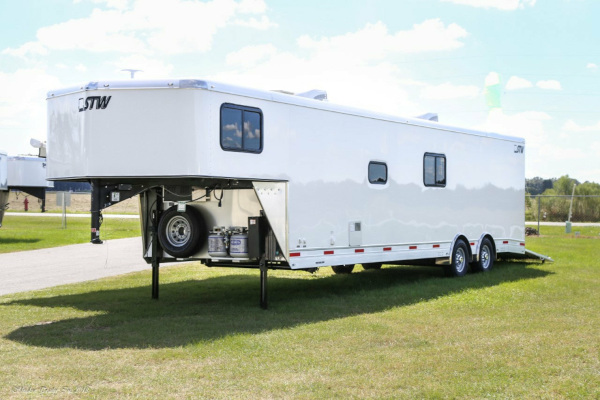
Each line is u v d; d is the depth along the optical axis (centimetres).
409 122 1078
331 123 918
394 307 871
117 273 1293
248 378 525
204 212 871
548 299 932
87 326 737
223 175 762
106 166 762
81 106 779
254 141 803
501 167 1355
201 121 743
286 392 489
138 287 1083
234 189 848
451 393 484
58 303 902
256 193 810
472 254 1252
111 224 3142
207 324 748
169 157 744
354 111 960
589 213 3603
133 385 505
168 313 824
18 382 512
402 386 504
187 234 868
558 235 2552
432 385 504
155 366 562
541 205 3684
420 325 745
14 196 5409
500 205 1352
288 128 849
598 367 559
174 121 745
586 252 1727
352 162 953
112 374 536
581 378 525
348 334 693
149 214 941
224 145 765
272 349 623
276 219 831
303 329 717
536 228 2956
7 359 584
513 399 473
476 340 664
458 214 1211
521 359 584
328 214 906
